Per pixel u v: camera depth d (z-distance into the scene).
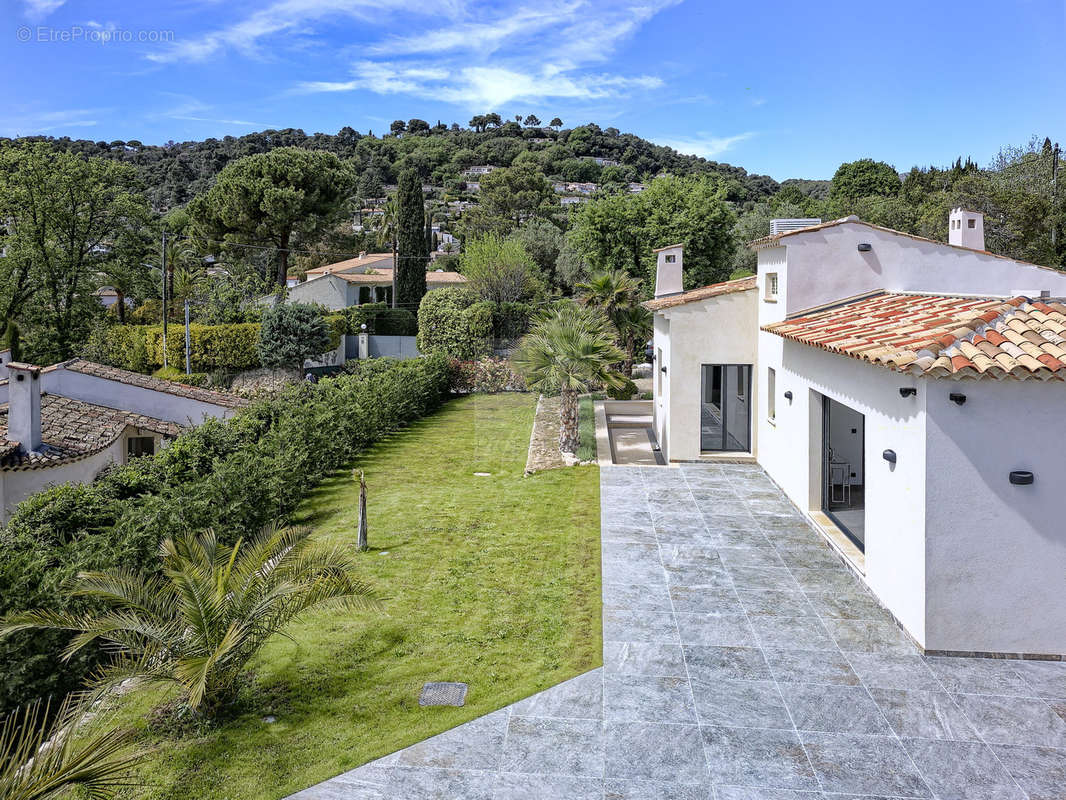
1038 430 7.27
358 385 21.23
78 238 40.66
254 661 7.70
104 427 17.31
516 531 11.89
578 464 16.08
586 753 6.00
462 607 9.00
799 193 69.50
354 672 7.45
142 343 36.00
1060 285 13.02
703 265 40.59
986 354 7.26
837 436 13.08
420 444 20.30
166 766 5.93
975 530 7.43
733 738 6.19
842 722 6.41
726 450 16.81
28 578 7.04
